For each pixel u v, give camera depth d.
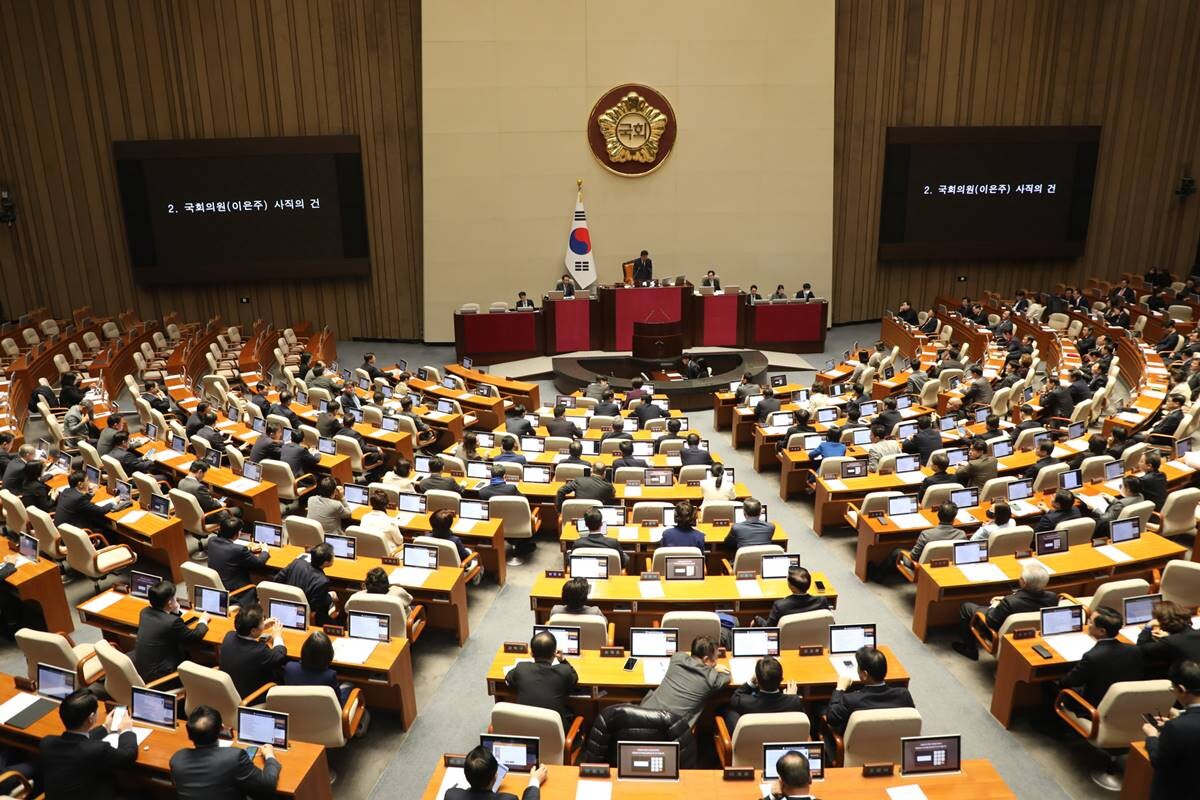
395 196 22.61
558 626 6.88
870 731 5.52
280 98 21.70
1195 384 14.51
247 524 11.09
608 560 8.23
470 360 17.97
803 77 22.33
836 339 23.23
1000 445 11.67
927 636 8.64
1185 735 5.11
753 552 8.13
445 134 21.86
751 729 5.57
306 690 6.01
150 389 16.44
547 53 21.69
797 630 6.91
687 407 17.78
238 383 17.56
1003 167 23.56
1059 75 23.77
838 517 11.30
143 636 6.99
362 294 23.47
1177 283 23.81
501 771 5.37
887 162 23.34
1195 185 24.84
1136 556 8.38
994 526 8.65
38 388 15.56
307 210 22.05
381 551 8.85
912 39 23.00
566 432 13.19
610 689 6.52
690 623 6.88
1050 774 6.67
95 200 21.81
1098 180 24.62
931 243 23.95
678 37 21.88
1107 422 12.92
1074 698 6.41
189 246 21.81
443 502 9.91
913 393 15.60
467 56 21.50
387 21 21.53
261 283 23.14
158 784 5.92
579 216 22.36
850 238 24.17
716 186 22.78
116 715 6.06
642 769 5.37
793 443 12.49
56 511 9.92
